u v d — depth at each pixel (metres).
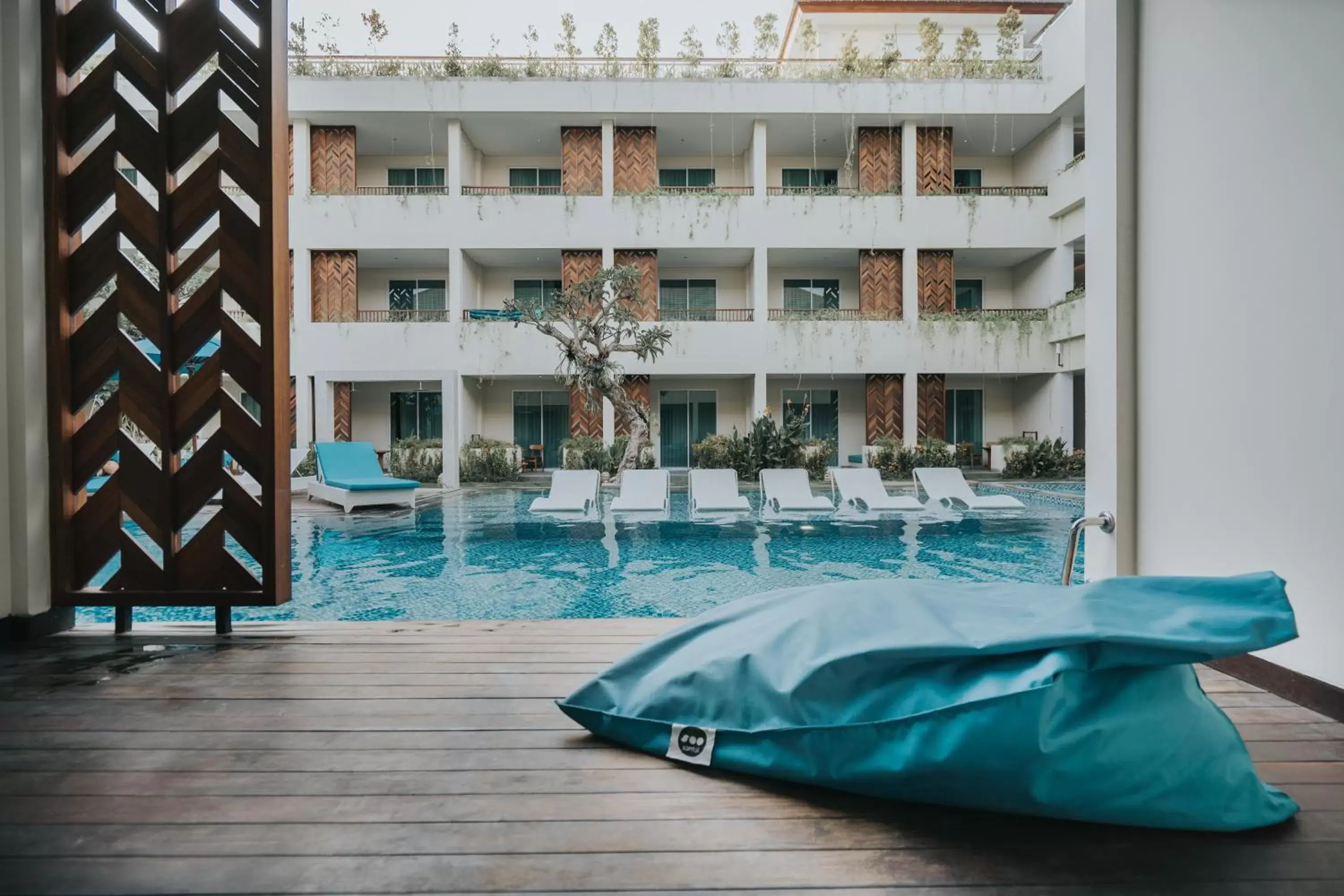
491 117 16.84
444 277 18.58
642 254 17.03
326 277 16.80
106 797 1.76
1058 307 16.20
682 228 16.78
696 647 2.06
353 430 17.91
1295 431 2.35
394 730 2.17
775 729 1.78
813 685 1.75
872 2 19.64
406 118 16.75
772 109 16.70
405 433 17.89
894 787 1.66
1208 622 1.54
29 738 2.11
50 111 3.06
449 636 3.19
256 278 3.09
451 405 13.20
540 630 3.29
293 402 16.52
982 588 2.07
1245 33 2.53
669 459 18.70
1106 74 3.12
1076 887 1.40
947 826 1.62
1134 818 1.56
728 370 16.67
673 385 18.73
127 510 3.16
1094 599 1.66
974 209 16.97
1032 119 17.12
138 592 3.14
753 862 1.48
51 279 3.09
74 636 3.19
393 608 5.22
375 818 1.66
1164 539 2.92
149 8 3.07
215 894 1.39
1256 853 1.51
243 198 15.86
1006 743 1.49
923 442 16.81
